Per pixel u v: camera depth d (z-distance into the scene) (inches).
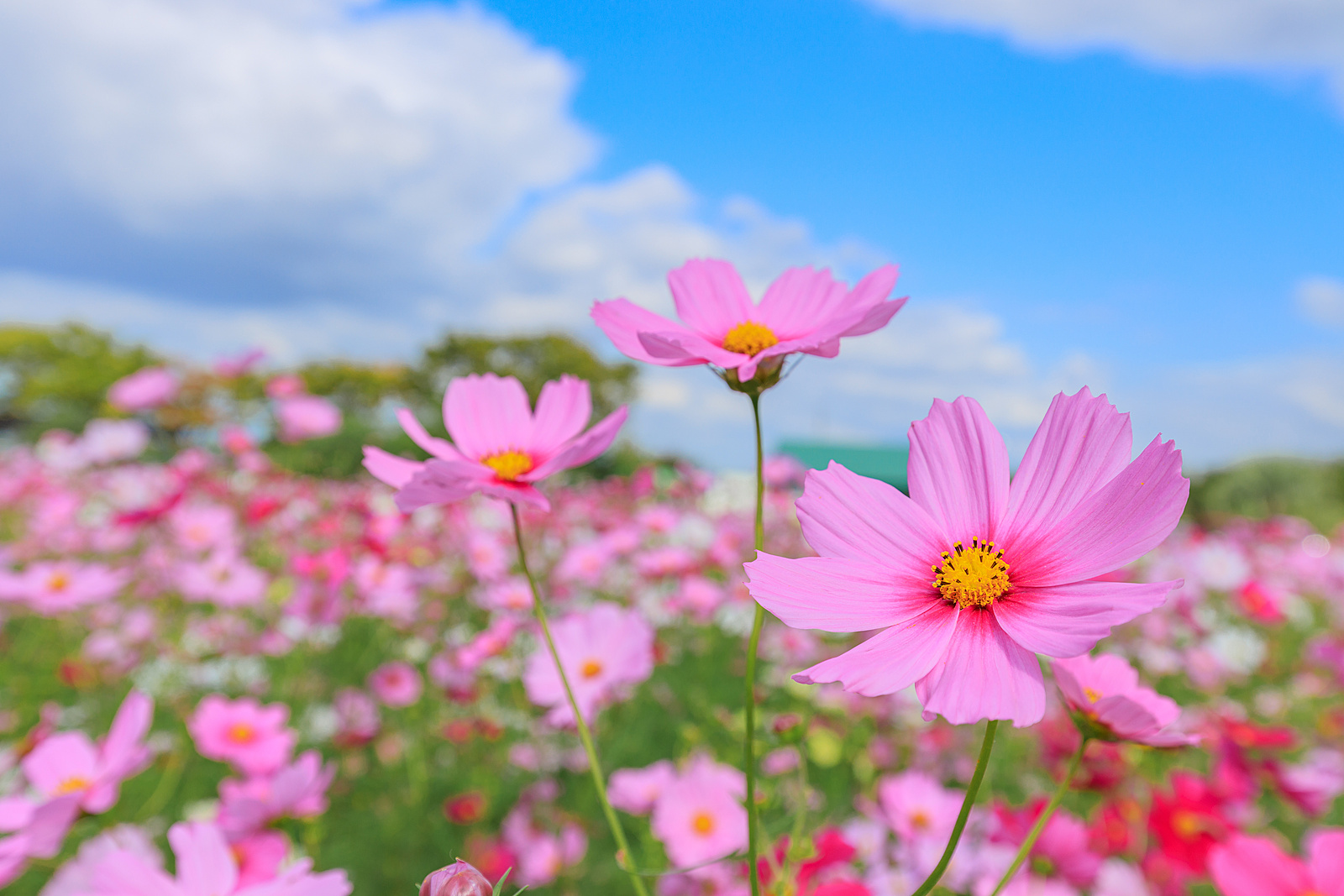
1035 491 29.9
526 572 36.5
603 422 40.9
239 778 108.1
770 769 86.0
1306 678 162.9
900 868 76.2
